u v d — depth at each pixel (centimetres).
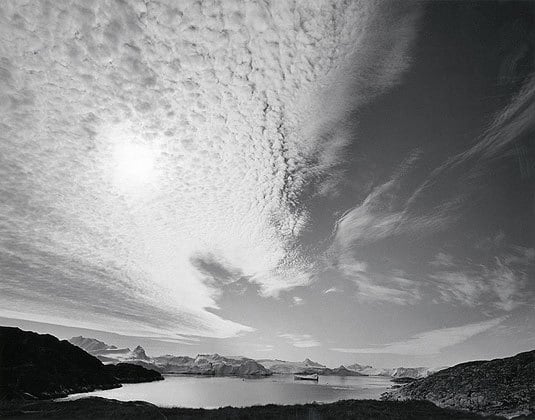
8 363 5975
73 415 2845
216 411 3073
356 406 3378
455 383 4644
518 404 3506
